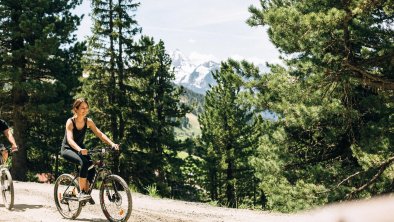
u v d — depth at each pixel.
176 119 35.16
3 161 7.79
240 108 32.94
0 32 22.09
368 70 12.73
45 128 25.95
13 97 22.84
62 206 7.11
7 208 7.64
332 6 11.50
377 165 11.28
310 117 12.32
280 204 13.31
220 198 39.72
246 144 34.28
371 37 12.11
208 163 36.12
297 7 12.55
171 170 35.62
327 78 11.88
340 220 0.60
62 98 25.05
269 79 14.38
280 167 14.16
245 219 8.32
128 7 27.50
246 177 37.12
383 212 0.56
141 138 28.33
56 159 27.61
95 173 6.60
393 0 10.84
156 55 33.53
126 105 27.16
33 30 21.86
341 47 11.72
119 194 6.21
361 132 12.70
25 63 23.25
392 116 12.04
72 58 25.81
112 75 27.16
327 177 12.70
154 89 32.41
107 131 27.59
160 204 10.11
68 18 25.16
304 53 13.27
